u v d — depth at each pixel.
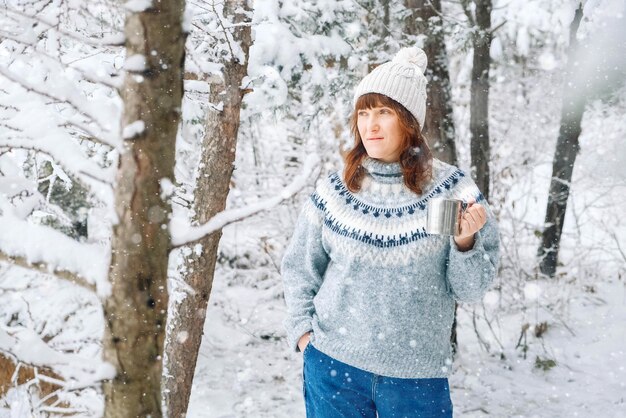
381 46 4.75
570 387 4.79
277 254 7.38
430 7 4.80
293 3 4.41
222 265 7.61
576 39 7.23
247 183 7.61
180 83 1.28
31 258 1.29
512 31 7.78
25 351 1.34
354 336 1.89
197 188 2.80
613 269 8.16
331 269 2.01
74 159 1.28
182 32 1.25
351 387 1.90
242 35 2.69
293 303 2.08
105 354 1.36
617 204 9.06
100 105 1.31
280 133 8.02
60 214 1.79
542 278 6.89
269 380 5.00
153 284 1.32
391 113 1.89
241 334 6.01
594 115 11.20
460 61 9.49
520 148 10.38
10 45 2.07
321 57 4.51
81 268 1.31
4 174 1.54
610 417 4.21
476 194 1.89
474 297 1.84
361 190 1.95
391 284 1.84
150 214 1.28
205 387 4.79
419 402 1.86
